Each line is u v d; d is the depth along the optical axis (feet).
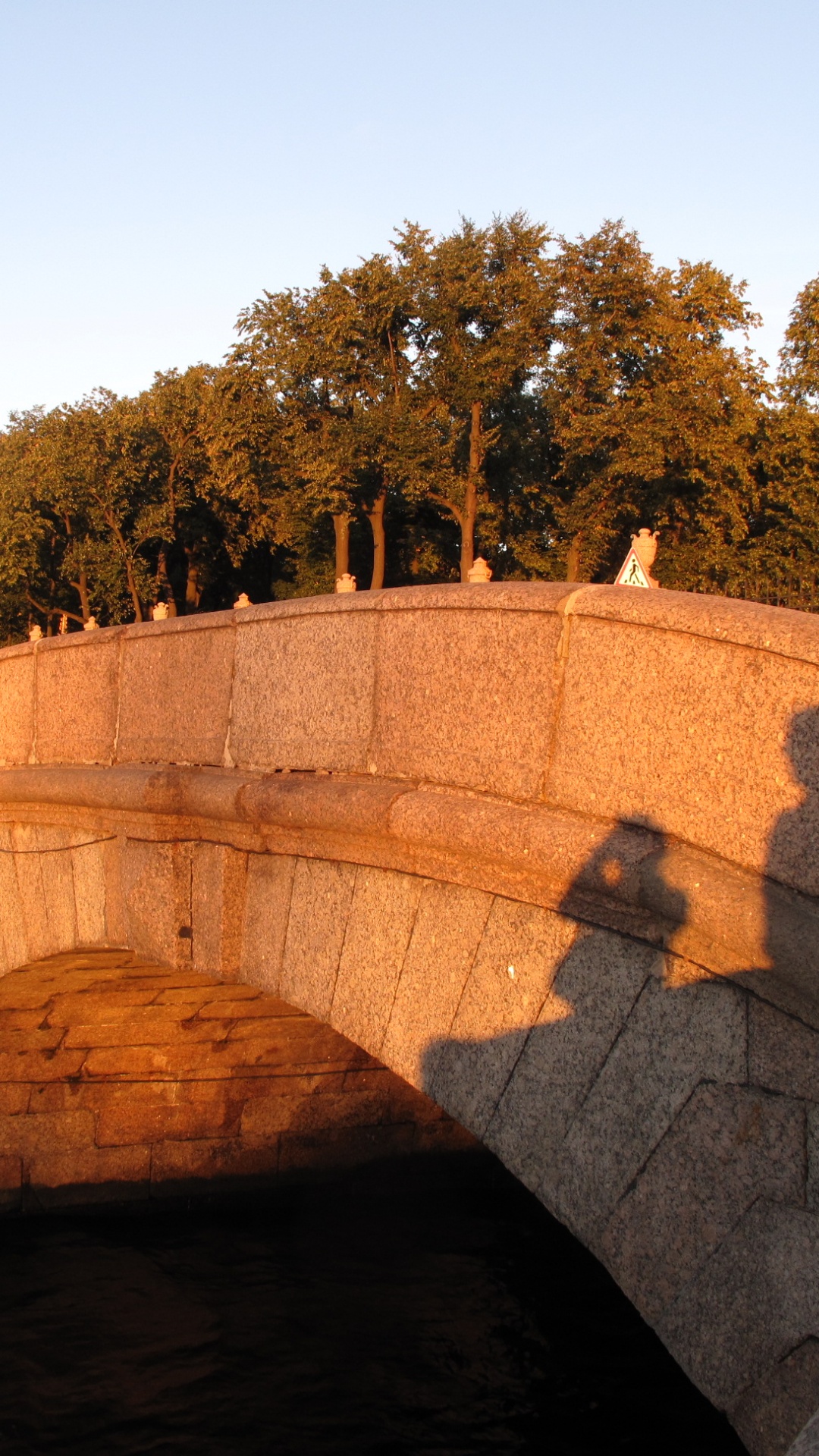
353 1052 33.99
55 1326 26.78
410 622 16.61
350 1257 30.50
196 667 21.49
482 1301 27.71
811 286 93.91
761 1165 11.42
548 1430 22.31
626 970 13.01
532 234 124.16
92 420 161.38
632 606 13.24
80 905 23.73
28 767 25.80
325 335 127.95
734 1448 21.62
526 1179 14.01
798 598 27.40
